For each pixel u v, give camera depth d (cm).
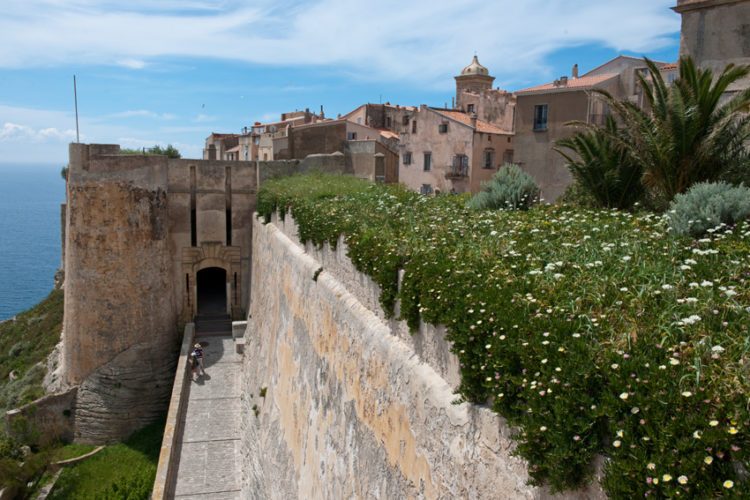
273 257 1931
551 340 464
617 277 629
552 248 806
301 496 1137
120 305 2523
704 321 481
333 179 2402
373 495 767
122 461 2358
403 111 5797
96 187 2473
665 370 384
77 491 2177
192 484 1731
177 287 2920
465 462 543
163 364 2631
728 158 1351
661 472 326
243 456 1823
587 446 389
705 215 920
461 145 4041
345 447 900
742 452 310
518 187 1482
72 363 2547
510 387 468
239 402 2202
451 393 599
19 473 2153
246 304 3019
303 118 6303
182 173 2884
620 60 3772
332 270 1138
